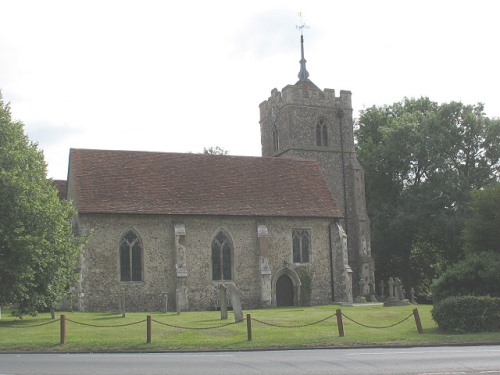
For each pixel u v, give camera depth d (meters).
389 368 15.10
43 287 30.45
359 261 49.12
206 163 44.03
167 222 39.34
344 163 50.88
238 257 40.66
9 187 29.25
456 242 52.16
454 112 56.72
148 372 14.86
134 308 37.78
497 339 22.19
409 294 57.94
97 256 37.44
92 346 21.38
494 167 55.78
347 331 25.23
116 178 40.06
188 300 38.94
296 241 42.56
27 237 28.20
